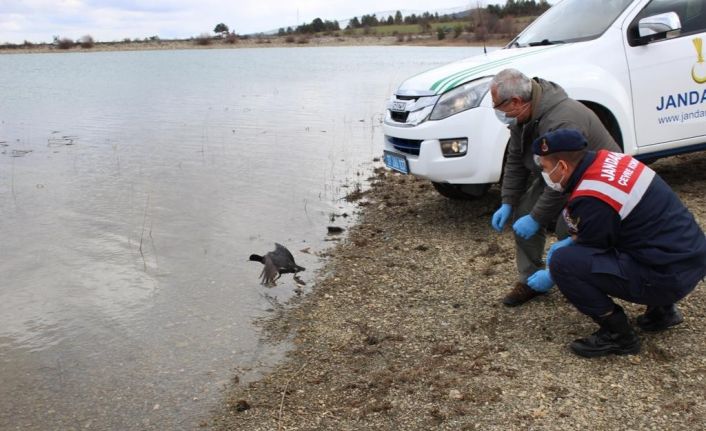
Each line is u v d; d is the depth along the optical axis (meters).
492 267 5.34
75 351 4.39
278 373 4.01
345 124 13.09
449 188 7.00
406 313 4.68
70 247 6.27
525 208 4.58
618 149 4.16
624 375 3.68
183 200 7.78
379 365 4.01
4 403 3.80
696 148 6.45
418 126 5.95
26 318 4.87
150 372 4.09
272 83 22.62
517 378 3.72
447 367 3.90
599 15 6.34
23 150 10.85
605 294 3.74
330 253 6.01
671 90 6.12
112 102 17.72
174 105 16.78
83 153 10.57
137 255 6.06
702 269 3.58
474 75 5.84
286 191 8.12
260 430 3.43
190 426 3.52
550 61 5.83
